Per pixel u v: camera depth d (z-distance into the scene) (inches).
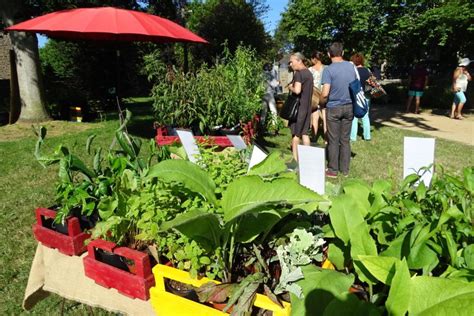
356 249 50.1
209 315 53.4
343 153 199.9
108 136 328.8
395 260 43.4
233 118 216.4
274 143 282.5
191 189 57.1
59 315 102.3
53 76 514.9
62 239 71.2
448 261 47.8
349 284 46.4
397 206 52.6
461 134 322.7
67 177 77.0
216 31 780.6
